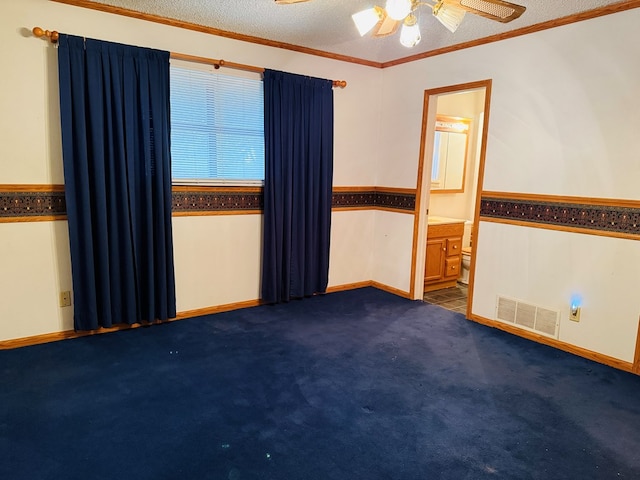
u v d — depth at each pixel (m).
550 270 3.26
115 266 3.21
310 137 4.02
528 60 3.27
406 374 2.80
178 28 3.31
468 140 5.42
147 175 3.22
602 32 2.86
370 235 4.80
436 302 4.38
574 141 3.05
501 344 3.31
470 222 5.30
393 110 4.44
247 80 3.70
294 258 4.14
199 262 3.70
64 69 2.85
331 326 3.61
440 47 3.84
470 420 2.31
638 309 2.83
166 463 1.92
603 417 2.36
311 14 3.08
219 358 2.96
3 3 2.72
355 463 1.96
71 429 2.15
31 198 2.95
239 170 3.79
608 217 2.92
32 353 2.96
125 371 2.75
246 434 2.14
